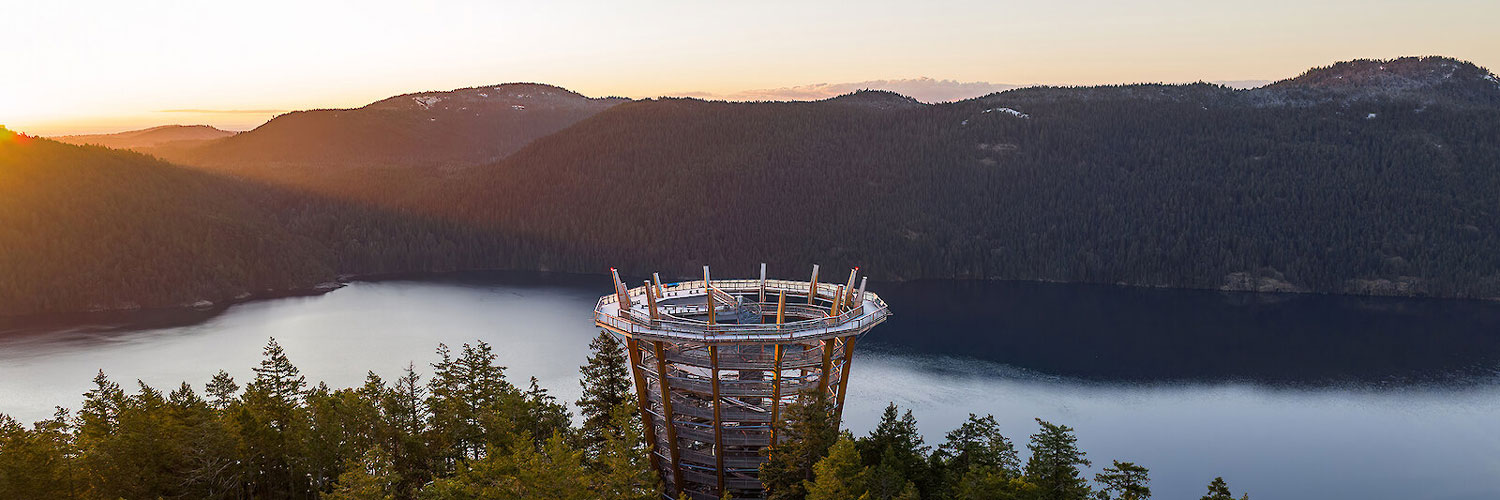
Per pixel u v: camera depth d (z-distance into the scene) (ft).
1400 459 494.18
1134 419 554.05
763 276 342.44
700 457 305.12
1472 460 490.90
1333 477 470.80
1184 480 465.88
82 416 315.58
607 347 351.25
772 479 272.72
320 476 292.81
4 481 238.68
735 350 303.89
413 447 310.04
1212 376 649.61
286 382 361.10
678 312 308.19
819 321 284.61
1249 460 492.95
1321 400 592.60
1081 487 269.44
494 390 352.08
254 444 287.89
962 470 274.16
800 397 273.95
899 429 283.79
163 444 275.18
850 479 241.96
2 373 646.33
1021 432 525.75
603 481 248.93
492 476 240.32
